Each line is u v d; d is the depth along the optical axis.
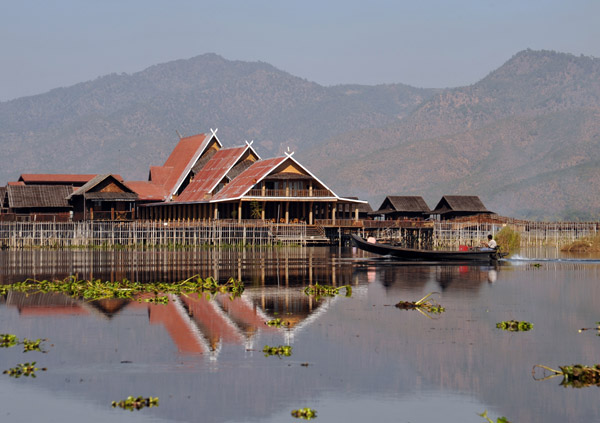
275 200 103.19
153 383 25.58
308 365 27.78
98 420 22.31
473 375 26.81
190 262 71.12
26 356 28.62
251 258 77.50
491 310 39.53
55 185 114.50
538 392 25.11
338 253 87.75
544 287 49.97
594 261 76.19
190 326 34.12
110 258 77.00
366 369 27.33
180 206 117.94
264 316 36.78
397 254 73.56
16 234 103.00
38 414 22.75
